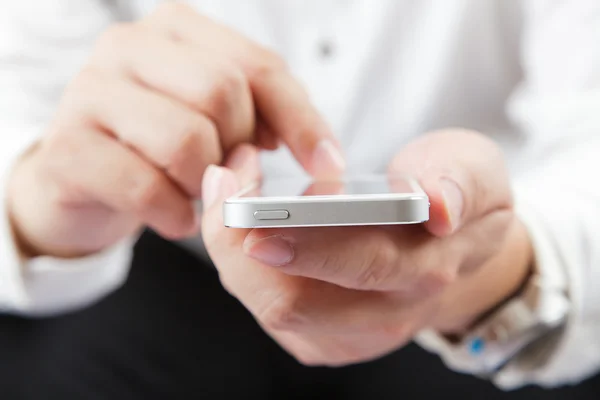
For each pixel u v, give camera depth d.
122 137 0.37
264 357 0.61
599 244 0.41
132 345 0.61
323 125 0.39
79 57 0.71
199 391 0.58
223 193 0.30
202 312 0.65
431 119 0.75
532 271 0.42
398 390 0.59
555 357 0.43
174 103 0.37
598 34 0.58
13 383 0.58
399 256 0.28
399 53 0.71
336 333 0.31
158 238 0.76
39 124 0.62
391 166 0.37
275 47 0.72
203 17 0.43
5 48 0.66
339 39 0.70
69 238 0.47
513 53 0.73
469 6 0.69
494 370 0.44
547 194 0.46
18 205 0.47
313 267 0.27
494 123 0.77
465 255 0.31
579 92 0.59
